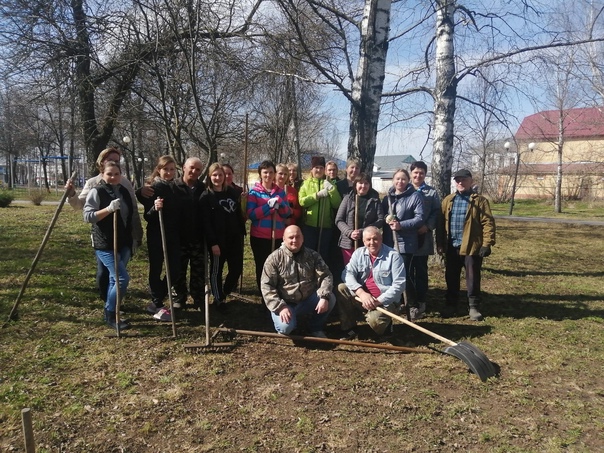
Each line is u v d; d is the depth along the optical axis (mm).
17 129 23547
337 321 5695
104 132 10805
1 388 3674
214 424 3318
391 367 4309
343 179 6105
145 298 6082
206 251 5398
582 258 11375
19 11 7977
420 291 5945
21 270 6957
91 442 3086
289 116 12922
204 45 8008
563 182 37094
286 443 3104
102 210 4633
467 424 3369
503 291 7395
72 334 4801
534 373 4230
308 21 8453
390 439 3174
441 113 8352
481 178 32875
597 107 17797
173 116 8680
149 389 3779
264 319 5594
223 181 5648
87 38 8344
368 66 6938
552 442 3141
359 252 5098
